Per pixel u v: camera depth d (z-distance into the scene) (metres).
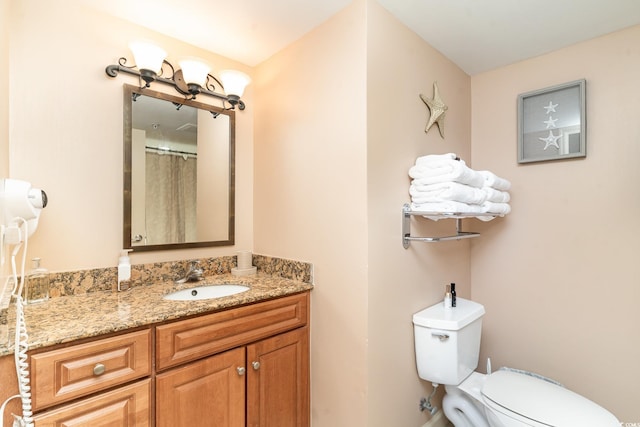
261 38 1.67
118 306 1.20
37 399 0.86
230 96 1.68
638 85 1.52
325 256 1.52
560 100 1.75
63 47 1.34
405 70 1.55
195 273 1.64
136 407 1.04
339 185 1.45
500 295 1.98
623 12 1.44
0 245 0.86
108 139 1.45
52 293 1.30
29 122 1.26
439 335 1.48
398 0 1.37
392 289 1.47
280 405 1.45
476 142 2.08
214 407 1.22
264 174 1.91
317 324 1.56
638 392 1.51
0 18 0.96
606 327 1.60
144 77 1.43
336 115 1.46
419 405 1.62
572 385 1.71
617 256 1.57
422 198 1.49
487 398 1.32
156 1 1.37
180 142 1.69
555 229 1.77
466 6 1.41
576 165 1.70
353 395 1.38
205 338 1.21
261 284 1.58
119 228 1.49
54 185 1.31
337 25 1.46
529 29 1.58
